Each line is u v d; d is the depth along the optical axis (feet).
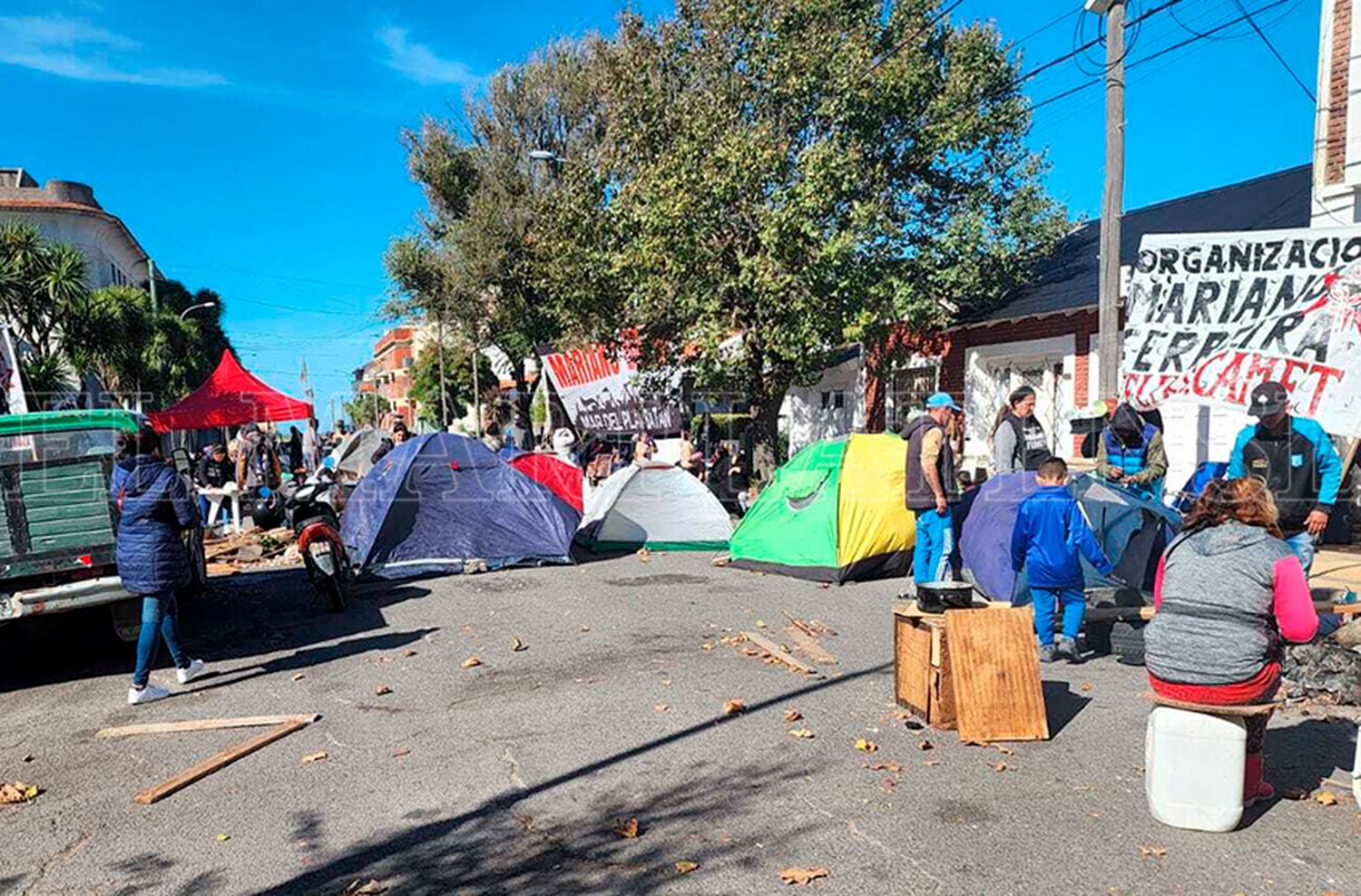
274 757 15.47
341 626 25.23
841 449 30.89
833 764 14.44
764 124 43.96
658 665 20.43
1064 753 14.73
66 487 20.26
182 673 20.06
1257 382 20.11
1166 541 22.61
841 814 12.62
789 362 46.47
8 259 57.06
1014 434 27.81
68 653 23.36
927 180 49.06
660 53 48.11
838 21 45.42
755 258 42.93
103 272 109.40
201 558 27.68
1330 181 29.53
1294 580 11.55
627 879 11.05
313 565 26.78
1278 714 16.47
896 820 12.42
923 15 45.27
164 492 18.89
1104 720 16.19
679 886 10.85
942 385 53.52
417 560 32.12
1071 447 42.98
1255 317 20.18
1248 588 11.73
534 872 11.30
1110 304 29.66
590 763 14.80
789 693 18.15
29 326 57.88
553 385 67.82
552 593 28.71
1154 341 21.24
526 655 21.63
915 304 44.68
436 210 82.28
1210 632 11.82
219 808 13.50
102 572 20.59
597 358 62.28
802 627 23.36
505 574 32.17
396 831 12.60
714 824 12.46
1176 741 11.97
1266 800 12.80
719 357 45.80
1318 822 12.14
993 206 49.55
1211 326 20.61
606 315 52.21
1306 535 18.98
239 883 11.27
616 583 30.09
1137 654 19.62
